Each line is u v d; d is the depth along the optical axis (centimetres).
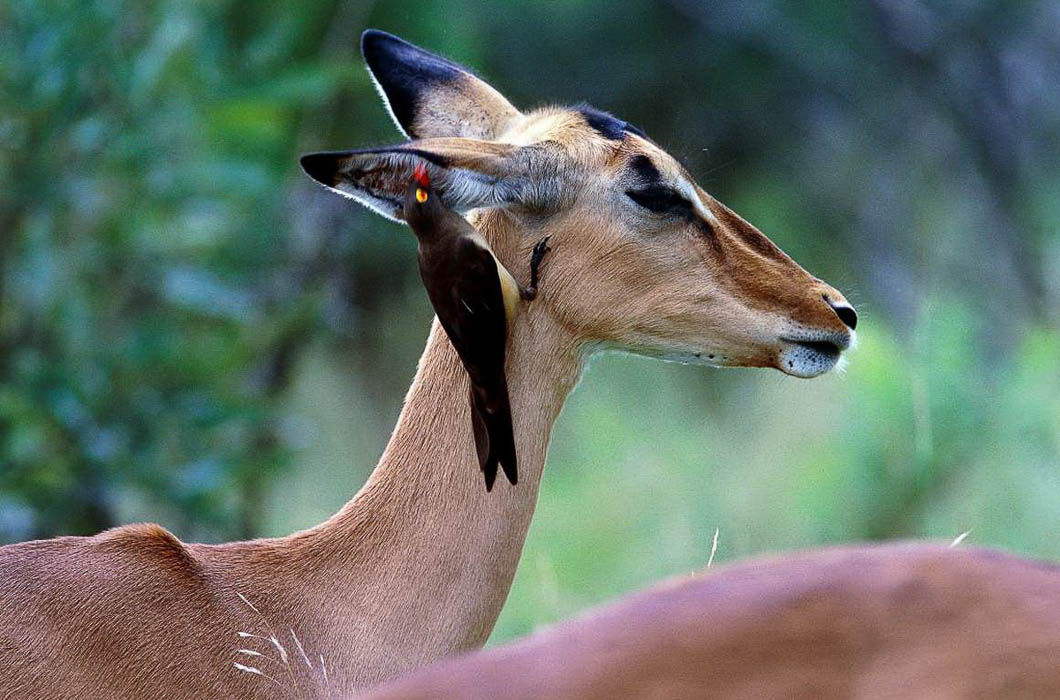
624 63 2395
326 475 2075
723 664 354
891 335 2202
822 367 700
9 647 600
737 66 2473
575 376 695
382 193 653
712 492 1540
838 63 2547
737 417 2058
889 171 2602
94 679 606
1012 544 1413
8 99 1226
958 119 2606
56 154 1241
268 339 1380
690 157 794
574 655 360
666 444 1792
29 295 1243
